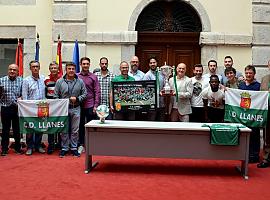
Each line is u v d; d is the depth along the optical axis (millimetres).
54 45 9188
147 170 6012
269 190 4996
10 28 9586
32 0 9562
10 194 4652
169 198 4570
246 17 9195
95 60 9172
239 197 4664
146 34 9453
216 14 9195
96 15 9195
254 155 6879
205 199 4559
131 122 6215
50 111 7035
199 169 6148
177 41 9453
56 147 7891
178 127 5719
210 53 9164
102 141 5820
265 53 9164
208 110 7172
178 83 7195
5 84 7195
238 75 7984
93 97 7469
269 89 6828
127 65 7262
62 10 9164
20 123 7070
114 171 5914
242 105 6711
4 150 7188
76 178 5449
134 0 9188
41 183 5156
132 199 4504
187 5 9375
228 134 5625
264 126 6594
